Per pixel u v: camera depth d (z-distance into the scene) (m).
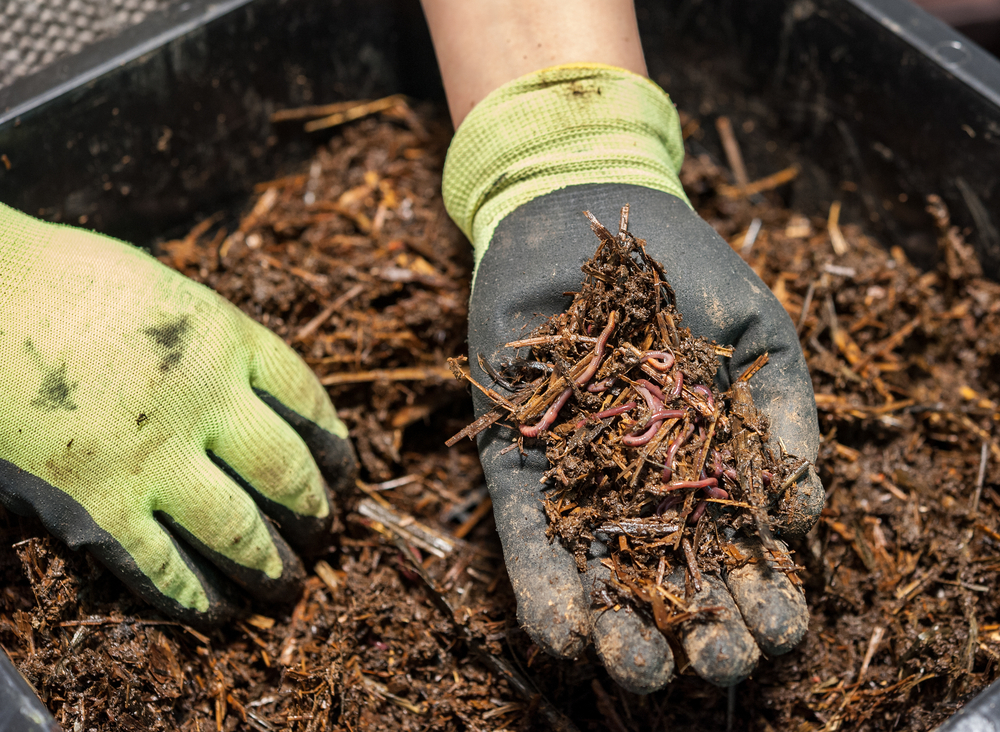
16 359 0.41
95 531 0.41
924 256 0.53
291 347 0.50
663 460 0.40
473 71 0.46
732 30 0.54
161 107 0.51
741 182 0.58
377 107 0.58
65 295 0.41
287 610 0.46
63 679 0.41
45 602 0.42
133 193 0.52
